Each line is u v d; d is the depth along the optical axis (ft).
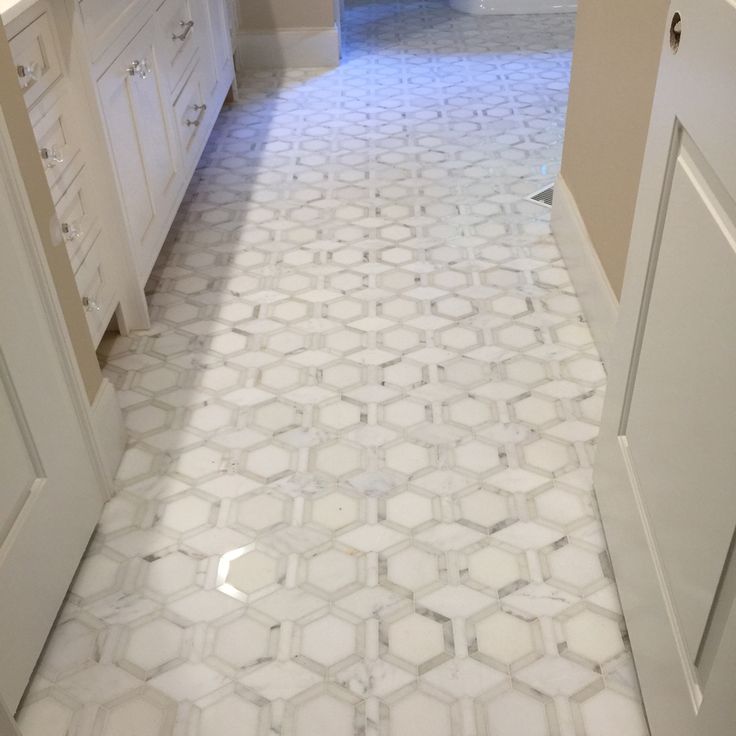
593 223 7.32
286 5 13.23
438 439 6.23
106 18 6.59
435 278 8.16
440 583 5.15
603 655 4.71
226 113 12.14
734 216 3.16
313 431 6.34
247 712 4.48
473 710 4.45
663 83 3.91
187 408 6.60
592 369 6.87
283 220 9.30
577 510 5.61
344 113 12.01
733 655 2.97
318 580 5.19
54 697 4.57
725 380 3.19
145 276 7.52
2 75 4.53
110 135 6.63
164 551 5.41
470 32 15.20
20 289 4.42
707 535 3.36
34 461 4.62
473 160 10.48
